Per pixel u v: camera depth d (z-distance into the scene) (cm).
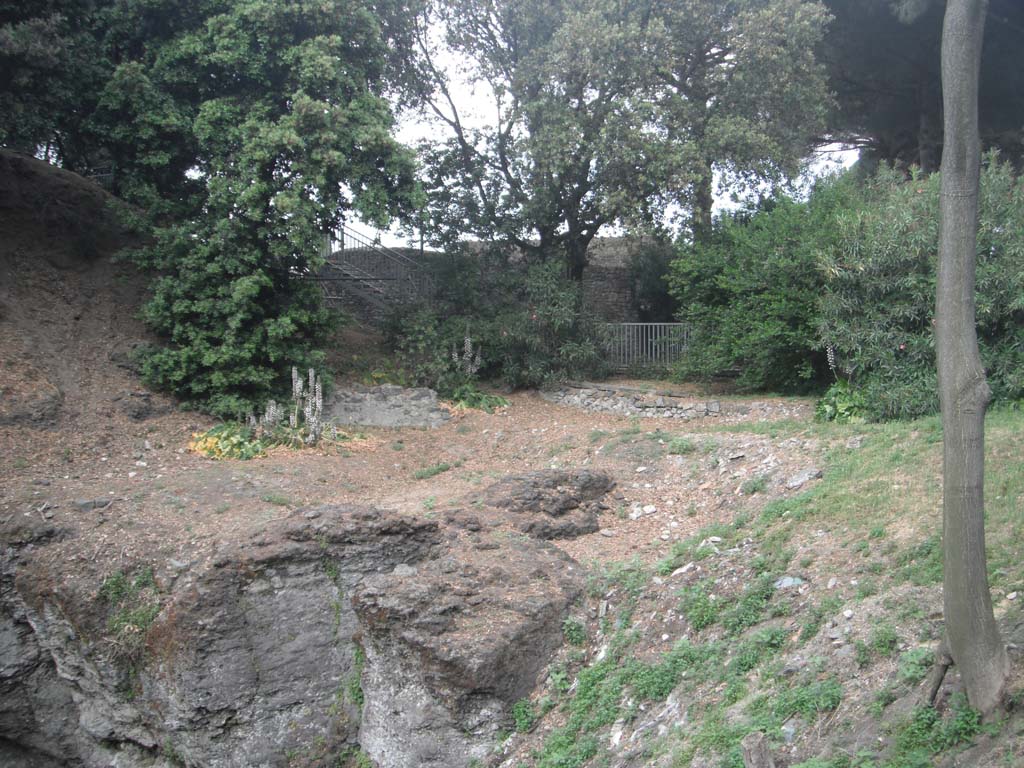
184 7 1648
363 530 973
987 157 1302
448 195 2034
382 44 1725
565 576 961
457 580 908
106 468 1286
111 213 1856
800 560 837
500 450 1530
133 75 1550
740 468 1173
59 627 1034
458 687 818
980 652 524
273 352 1536
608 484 1217
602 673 834
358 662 941
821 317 1316
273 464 1344
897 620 666
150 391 1520
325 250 1756
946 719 536
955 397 522
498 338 1886
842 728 589
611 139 1792
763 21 1773
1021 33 1870
